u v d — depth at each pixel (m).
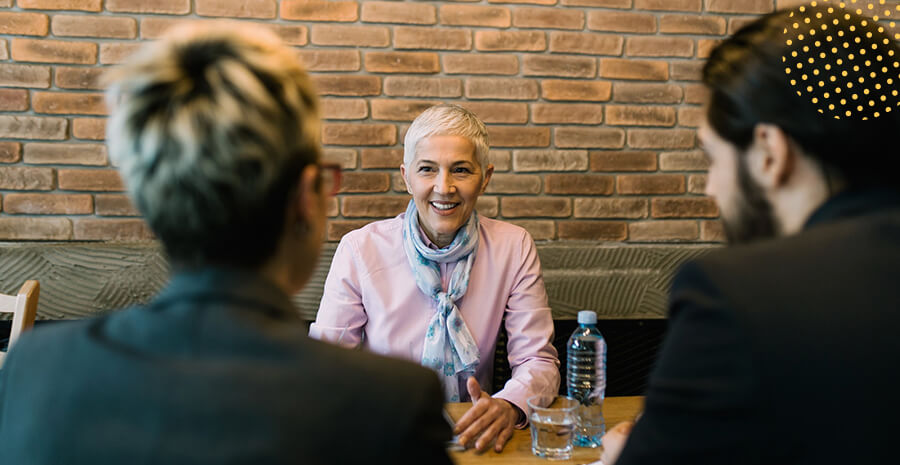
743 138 0.65
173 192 0.51
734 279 0.56
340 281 1.63
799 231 0.60
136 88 0.52
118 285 2.21
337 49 2.34
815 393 0.51
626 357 2.43
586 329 1.63
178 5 2.25
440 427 0.52
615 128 2.48
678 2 2.47
